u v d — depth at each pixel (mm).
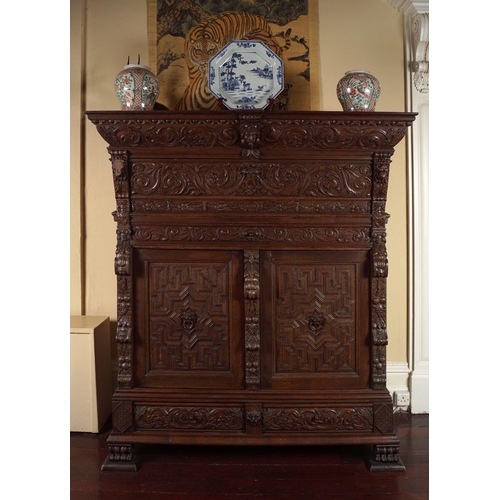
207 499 2111
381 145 2320
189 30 2945
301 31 2941
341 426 2381
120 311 2393
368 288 2416
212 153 2355
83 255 2998
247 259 2375
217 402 2381
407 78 2920
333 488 2195
